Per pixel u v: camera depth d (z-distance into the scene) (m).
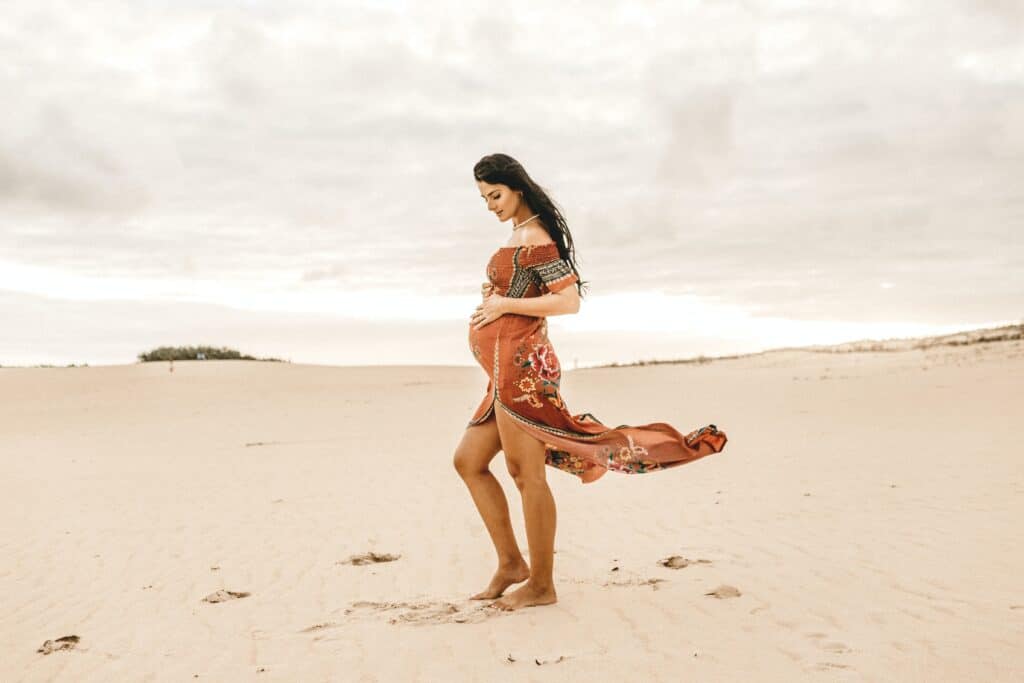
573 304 4.76
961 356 31.45
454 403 24.48
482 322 4.82
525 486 4.77
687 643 4.02
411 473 11.18
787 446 12.23
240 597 5.51
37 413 24.39
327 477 11.05
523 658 3.91
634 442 4.69
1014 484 8.03
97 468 12.73
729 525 7.05
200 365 36.38
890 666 3.57
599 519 7.64
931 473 9.03
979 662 3.56
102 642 4.65
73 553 7.01
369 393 28.33
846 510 7.38
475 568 6.02
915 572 5.17
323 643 4.36
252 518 8.33
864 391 22.14
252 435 17.41
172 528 7.94
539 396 4.70
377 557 6.50
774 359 40.56
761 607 4.59
